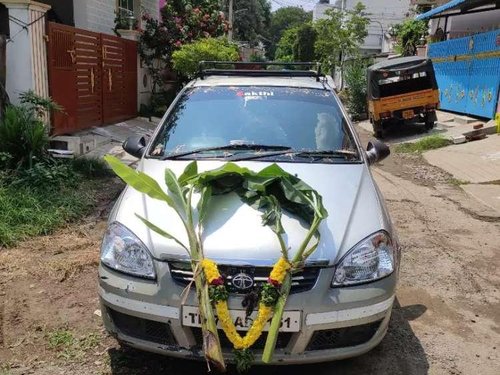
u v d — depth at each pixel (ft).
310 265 8.91
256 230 9.26
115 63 37.55
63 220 18.29
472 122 44.34
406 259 16.62
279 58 162.09
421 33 71.05
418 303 13.70
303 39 131.64
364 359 10.95
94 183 23.39
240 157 11.97
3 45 23.22
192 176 10.50
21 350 10.90
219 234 9.18
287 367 10.50
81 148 27.20
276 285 8.50
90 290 13.62
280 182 9.96
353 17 87.81
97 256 15.67
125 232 9.68
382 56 82.74
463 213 22.06
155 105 45.80
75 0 37.22
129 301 9.18
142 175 9.73
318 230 9.43
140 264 9.22
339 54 90.07
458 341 11.88
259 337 8.93
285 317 8.70
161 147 12.73
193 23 50.11
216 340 8.33
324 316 8.86
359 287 9.12
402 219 20.94
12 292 13.35
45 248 16.20
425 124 43.98
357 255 9.29
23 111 22.74
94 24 39.14
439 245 18.01
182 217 9.53
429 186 27.09
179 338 8.99
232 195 10.09
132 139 13.98
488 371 10.73
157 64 49.24
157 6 56.75
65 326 11.82
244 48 126.52
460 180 28.04
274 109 13.65
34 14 24.89
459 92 49.57
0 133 21.56
